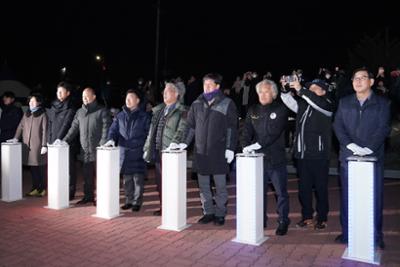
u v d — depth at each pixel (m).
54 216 6.45
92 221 6.19
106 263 4.61
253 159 5.13
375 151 4.88
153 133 6.51
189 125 6.10
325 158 5.63
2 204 7.20
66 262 4.64
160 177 6.47
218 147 5.82
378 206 4.97
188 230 5.76
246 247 5.08
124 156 6.78
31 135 7.64
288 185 8.81
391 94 7.19
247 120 5.86
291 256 4.79
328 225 6.00
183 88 15.58
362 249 4.66
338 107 5.20
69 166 7.36
